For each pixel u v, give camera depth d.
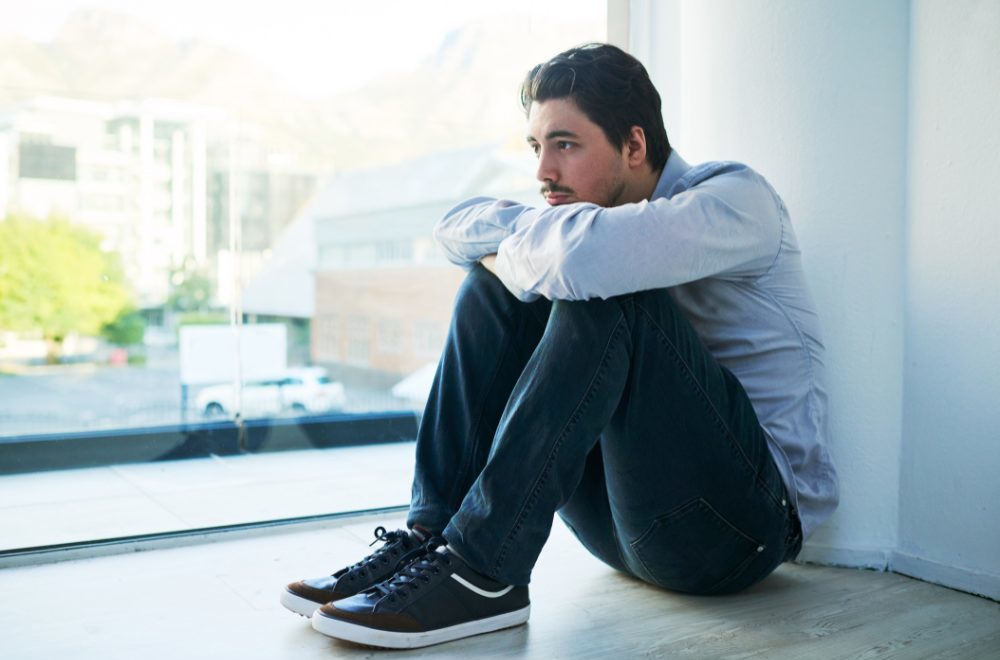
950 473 1.25
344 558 1.41
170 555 1.42
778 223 1.11
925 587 1.25
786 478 1.12
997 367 1.19
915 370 1.30
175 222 5.65
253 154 10.05
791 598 1.20
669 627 1.08
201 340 5.09
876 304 1.33
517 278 1.02
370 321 14.52
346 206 13.46
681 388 0.99
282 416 2.77
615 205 1.16
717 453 1.02
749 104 1.42
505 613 1.03
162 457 2.59
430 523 1.08
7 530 1.65
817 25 1.34
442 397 1.11
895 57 1.30
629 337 0.97
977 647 1.02
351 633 0.97
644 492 1.03
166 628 1.07
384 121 10.80
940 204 1.25
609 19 1.78
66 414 5.23
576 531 1.22
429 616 0.98
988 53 1.19
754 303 1.14
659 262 0.96
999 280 1.18
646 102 1.13
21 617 1.11
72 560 1.38
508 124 11.05
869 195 1.32
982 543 1.21
